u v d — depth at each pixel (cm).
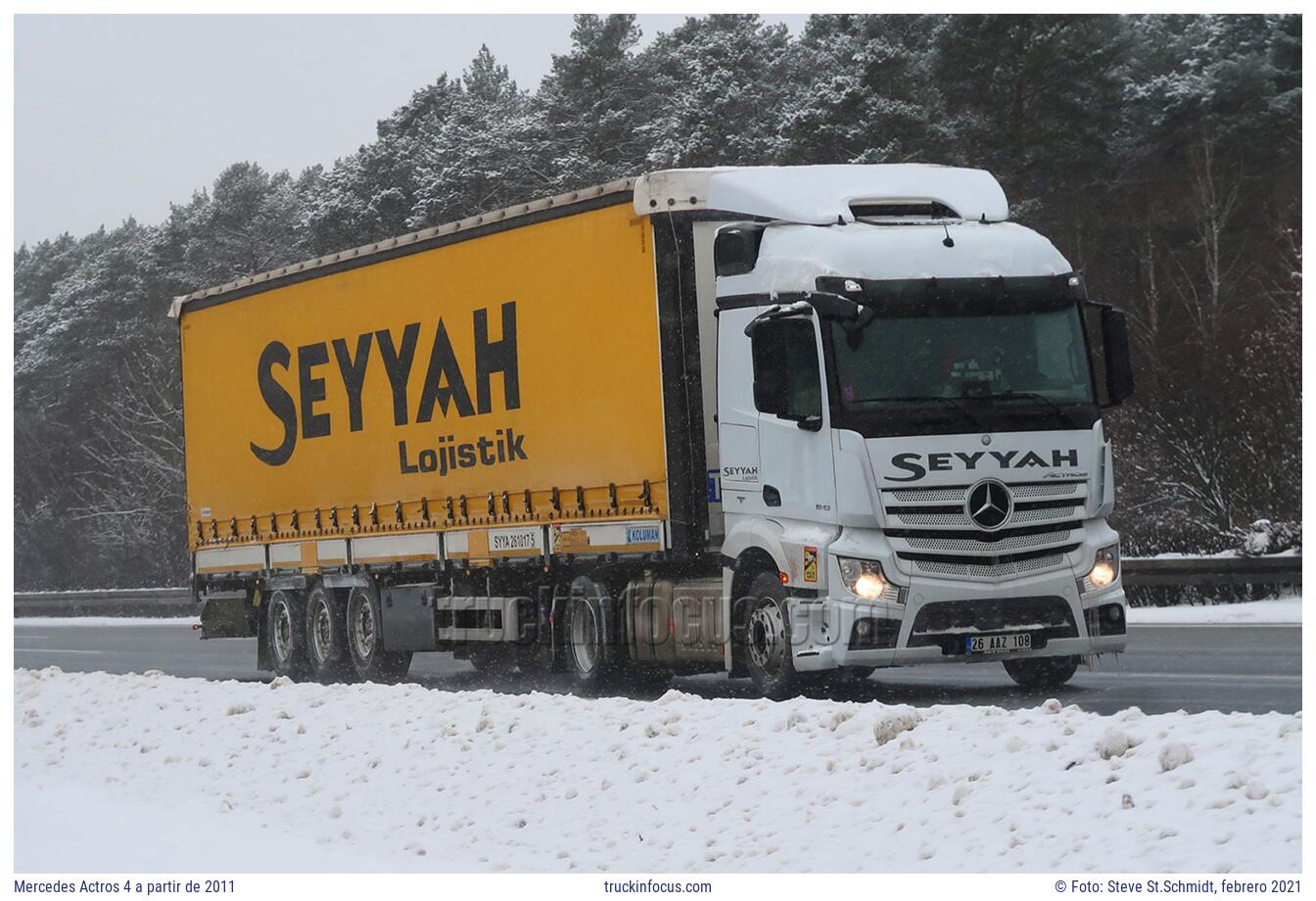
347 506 3356
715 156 8925
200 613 3872
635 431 2617
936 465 2280
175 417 11719
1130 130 8512
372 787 1909
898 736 1631
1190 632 3453
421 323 3127
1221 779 1328
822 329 2306
